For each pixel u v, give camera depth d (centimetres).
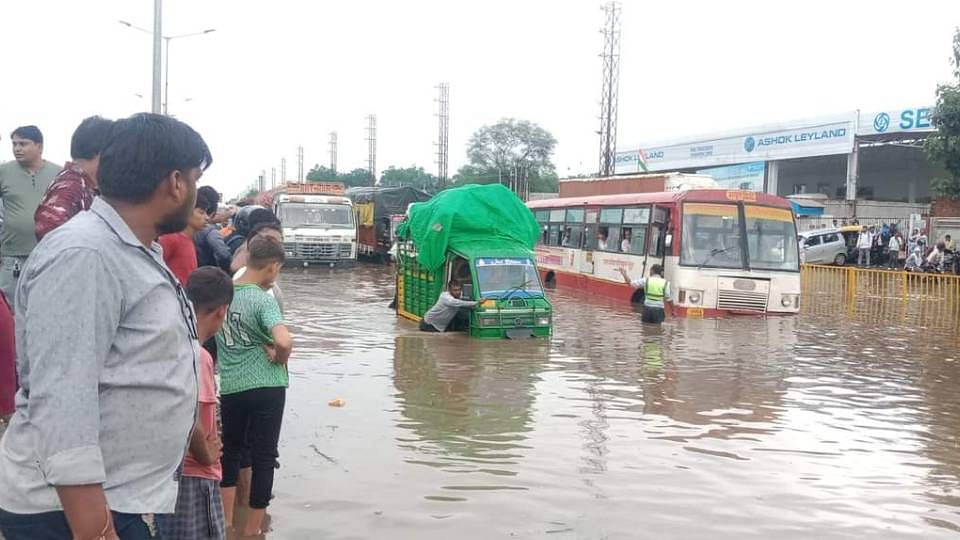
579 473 641
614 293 2062
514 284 1364
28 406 235
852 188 4109
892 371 1135
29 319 226
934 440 768
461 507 559
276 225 592
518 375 1036
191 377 260
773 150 4553
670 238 1748
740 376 1070
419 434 744
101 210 244
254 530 500
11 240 636
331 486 595
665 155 5397
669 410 867
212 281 389
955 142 2662
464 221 1401
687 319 1673
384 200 3338
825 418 849
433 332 1393
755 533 528
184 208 260
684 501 584
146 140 247
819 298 2262
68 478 220
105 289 232
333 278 2581
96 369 229
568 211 2425
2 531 242
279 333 483
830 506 583
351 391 918
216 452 377
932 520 562
